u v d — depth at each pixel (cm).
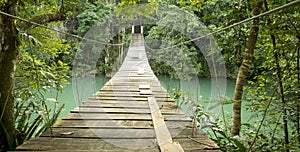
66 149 147
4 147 170
